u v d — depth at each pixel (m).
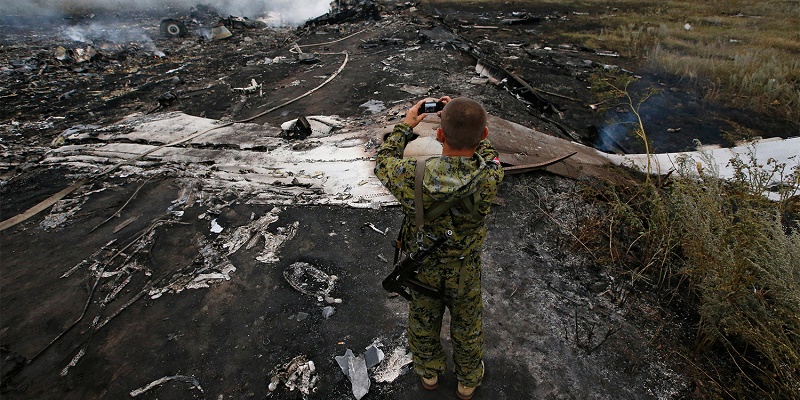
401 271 1.97
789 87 8.81
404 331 2.89
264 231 3.93
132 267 3.57
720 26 14.79
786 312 2.50
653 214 3.59
